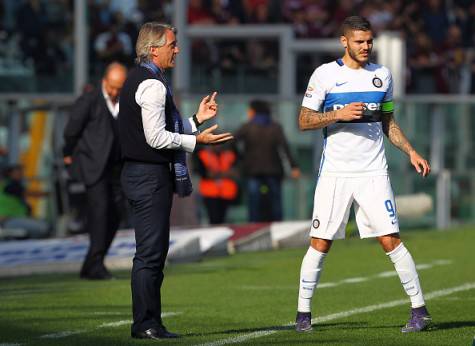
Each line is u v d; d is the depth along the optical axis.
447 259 50.81
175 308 34.97
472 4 83.81
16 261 48.03
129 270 48.28
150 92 26.80
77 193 65.06
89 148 43.25
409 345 27.09
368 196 28.53
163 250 27.42
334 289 39.84
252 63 78.00
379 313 33.41
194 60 77.62
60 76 77.44
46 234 63.94
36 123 66.75
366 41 28.48
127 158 27.30
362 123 28.55
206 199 66.00
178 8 75.25
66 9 77.88
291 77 77.88
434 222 69.69
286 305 35.66
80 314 33.53
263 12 80.25
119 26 77.31
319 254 29.06
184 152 27.44
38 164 66.25
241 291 39.59
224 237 55.03
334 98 28.70
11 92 77.44
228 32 77.75
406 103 68.50
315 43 77.94
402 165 68.38
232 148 66.12
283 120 66.94
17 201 63.88
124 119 27.27
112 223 43.88
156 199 27.19
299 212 67.19
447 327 30.03
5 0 77.69
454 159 70.25
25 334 29.59
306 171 67.06
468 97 80.94
